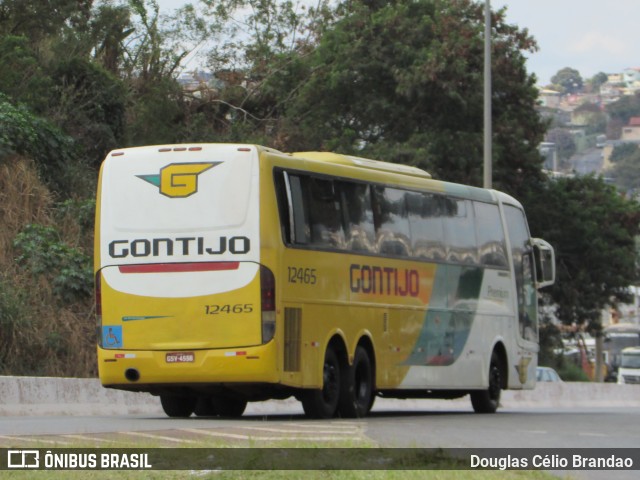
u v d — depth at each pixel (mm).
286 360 33125
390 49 81062
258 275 32750
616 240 89750
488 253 45062
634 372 123438
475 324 43656
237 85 86000
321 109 82562
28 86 68062
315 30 88938
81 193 62406
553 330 90938
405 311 39094
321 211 35156
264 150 33469
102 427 29578
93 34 80188
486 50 65250
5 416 37125
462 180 79312
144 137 76812
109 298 33969
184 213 33438
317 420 34062
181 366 33156
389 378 38156
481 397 45312
